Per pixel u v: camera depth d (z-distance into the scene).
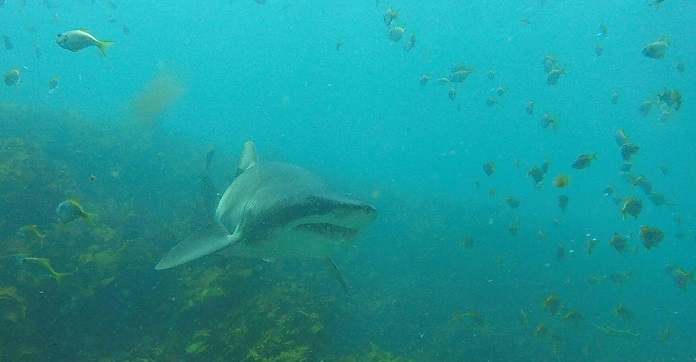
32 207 8.46
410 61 120.81
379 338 9.26
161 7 111.00
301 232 4.87
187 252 4.99
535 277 16.30
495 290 14.12
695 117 82.56
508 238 19.72
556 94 110.94
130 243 7.56
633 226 43.47
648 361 12.27
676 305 19.00
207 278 7.21
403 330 10.02
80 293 6.33
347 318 9.20
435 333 10.13
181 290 7.09
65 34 7.57
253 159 7.43
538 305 13.80
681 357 12.95
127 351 6.11
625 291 18.62
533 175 11.50
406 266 14.31
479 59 102.88
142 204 11.86
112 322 6.51
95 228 8.15
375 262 13.91
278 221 4.77
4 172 8.66
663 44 10.94
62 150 13.34
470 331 10.28
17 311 5.58
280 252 5.19
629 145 11.23
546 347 10.80
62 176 10.29
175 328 6.60
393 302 10.91
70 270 6.61
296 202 4.67
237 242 5.02
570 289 16.31
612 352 12.38
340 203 4.61
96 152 14.27
